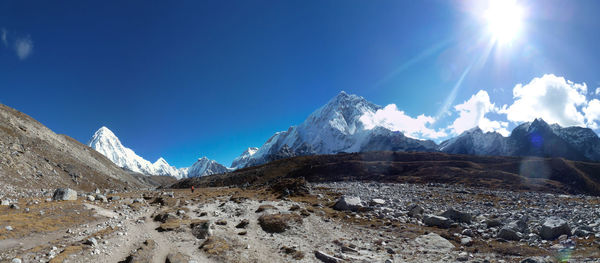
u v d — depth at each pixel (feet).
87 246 59.26
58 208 87.76
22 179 231.71
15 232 62.34
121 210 104.27
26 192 161.27
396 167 444.96
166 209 112.47
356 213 108.99
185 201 137.69
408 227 87.86
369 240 76.48
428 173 378.94
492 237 72.74
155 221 91.30
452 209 94.99
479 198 156.66
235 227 89.35
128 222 86.58
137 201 123.75
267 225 89.56
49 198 102.01
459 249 64.49
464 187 247.70
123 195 151.33
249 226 90.48
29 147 314.55
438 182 321.11
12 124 336.70
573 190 296.71
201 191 217.15
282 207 118.62
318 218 101.60
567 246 58.39
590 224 73.20
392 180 358.23
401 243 72.54
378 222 95.71
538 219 89.15
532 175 413.80
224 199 149.79
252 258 63.00
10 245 55.52
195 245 70.28
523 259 53.06
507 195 178.40
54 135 471.21
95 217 86.74
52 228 70.28
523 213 102.89
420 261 57.52
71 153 434.30
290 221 91.91
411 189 205.87
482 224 85.15
